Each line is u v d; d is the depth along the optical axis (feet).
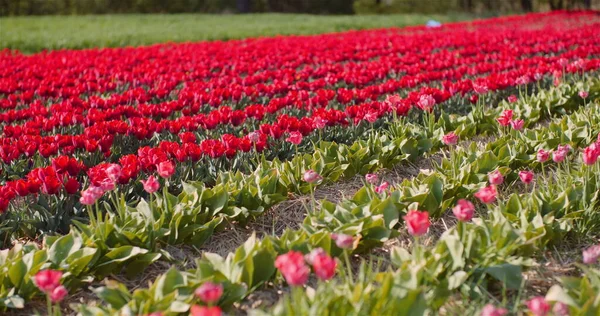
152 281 12.52
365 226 12.60
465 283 10.77
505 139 18.21
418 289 9.15
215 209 14.33
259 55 39.93
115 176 12.54
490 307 8.13
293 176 16.37
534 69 27.17
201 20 95.86
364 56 39.17
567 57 31.58
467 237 11.22
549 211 13.30
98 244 12.28
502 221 11.76
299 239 11.73
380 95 27.35
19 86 29.14
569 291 9.91
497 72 30.60
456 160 16.07
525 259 11.67
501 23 72.23
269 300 11.21
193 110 23.07
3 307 11.16
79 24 86.58
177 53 39.01
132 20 95.86
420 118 22.58
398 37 48.11
